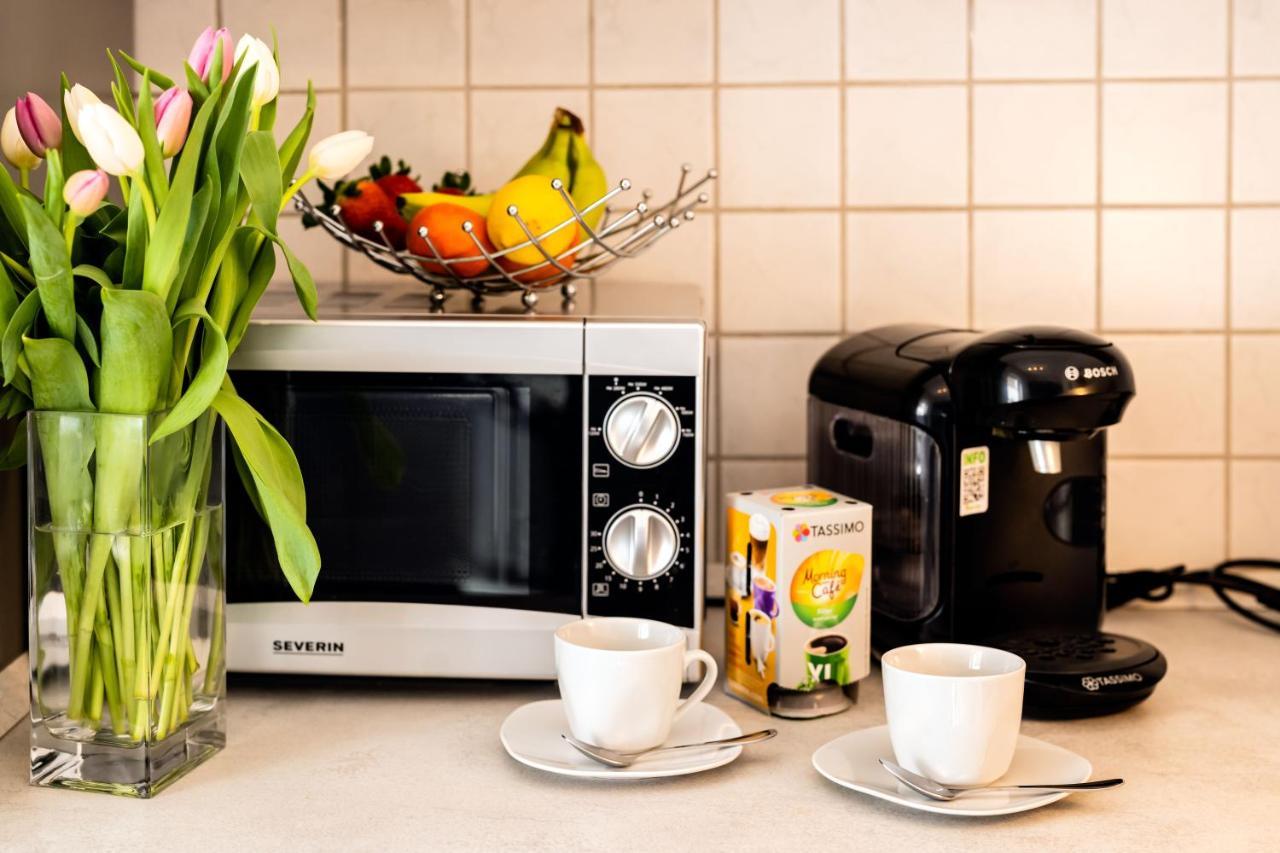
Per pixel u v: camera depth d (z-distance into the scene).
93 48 1.15
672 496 0.93
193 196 0.78
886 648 1.06
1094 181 1.28
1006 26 1.27
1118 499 1.31
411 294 1.15
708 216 1.29
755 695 0.95
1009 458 1.01
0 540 0.95
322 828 0.76
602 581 0.94
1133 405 1.30
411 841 0.74
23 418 0.96
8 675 0.95
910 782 0.79
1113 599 1.20
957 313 1.29
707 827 0.76
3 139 0.84
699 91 1.28
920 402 1.00
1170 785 0.82
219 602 0.87
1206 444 1.30
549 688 0.99
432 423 0.94
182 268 0.79
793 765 0.85
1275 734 0.91
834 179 1.28
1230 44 1.26
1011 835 0.75
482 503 0.94
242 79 0.79
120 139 0.74
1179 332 1.29
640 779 0.82
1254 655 1.09
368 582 0.95
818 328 1.30
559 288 1.16
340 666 0.96
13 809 0.78
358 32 1.28
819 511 0.92
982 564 1.00
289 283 1.25
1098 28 1.27
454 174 1.24
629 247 1.07
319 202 1.28
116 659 0.80
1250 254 1.28
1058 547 1.03
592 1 1.27
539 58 1.28
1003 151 1.28
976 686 0.76
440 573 0.95
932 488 1.00
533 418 0.93
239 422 0.82
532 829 0.76
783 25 1.27
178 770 0.83
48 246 0.75
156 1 1.27
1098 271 1.29
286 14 1.27
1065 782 0.79
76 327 0.78
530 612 0.95
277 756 0.87
